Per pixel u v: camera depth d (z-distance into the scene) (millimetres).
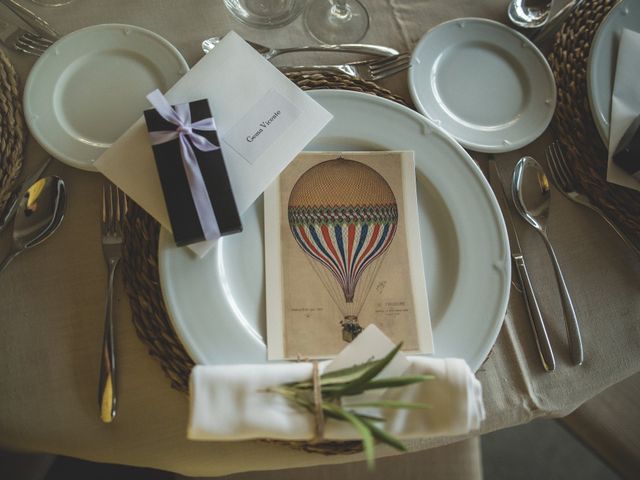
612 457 770
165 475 988
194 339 487
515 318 582
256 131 548
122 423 501
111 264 537
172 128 521
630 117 595
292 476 721
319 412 408
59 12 628
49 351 514
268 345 504
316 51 651
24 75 599
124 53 591
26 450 519
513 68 649
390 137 576
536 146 644
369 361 443
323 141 577
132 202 549
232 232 520
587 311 595
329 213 551
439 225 570
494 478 1301
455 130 617
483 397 551
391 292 533
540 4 689
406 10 688
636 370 577
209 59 560
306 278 530
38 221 545
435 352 520
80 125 564
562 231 616
